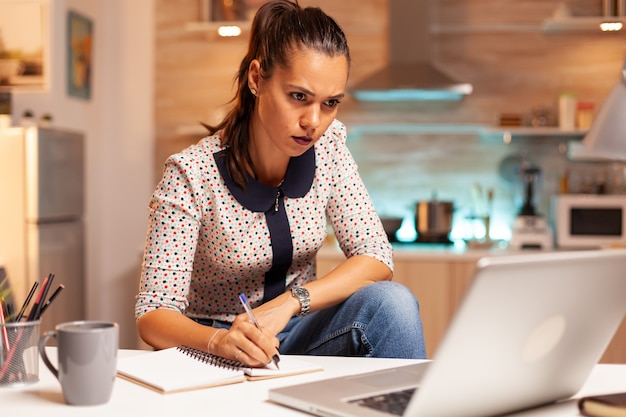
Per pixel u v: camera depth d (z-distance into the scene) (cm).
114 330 105
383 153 471
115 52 481
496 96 459
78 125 445
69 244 406
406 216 469
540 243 423
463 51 461
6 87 421
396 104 469
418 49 447
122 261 479
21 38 420
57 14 422
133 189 480
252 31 164
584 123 436
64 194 400
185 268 163
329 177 183
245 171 169
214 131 177
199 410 101
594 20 427
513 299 87
